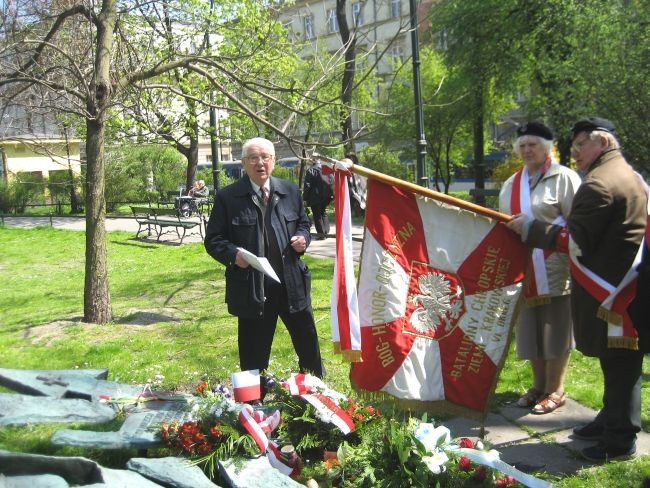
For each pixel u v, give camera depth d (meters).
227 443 3.33
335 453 3.43
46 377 4.67
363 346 3.76
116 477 3.07
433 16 19.16
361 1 8.00
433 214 3.84
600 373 5.19
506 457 3.84
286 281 4.21
